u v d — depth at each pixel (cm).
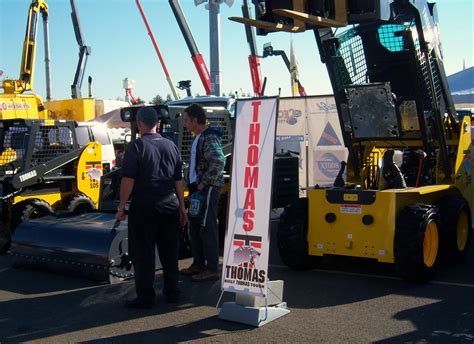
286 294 584
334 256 764
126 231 654
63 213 762
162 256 560
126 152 529
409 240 587
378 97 671
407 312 517
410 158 743
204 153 617
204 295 583
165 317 517
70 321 512
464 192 755
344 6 580
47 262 686
